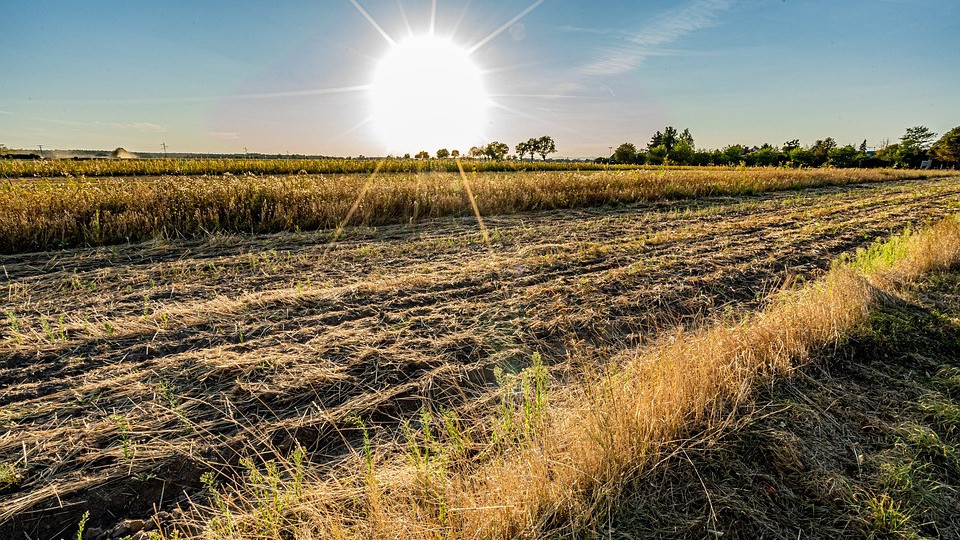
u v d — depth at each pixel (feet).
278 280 17.12
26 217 21.35
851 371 10.37
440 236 25.99
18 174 74.49
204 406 9.11
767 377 9.68
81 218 22.88
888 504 6.77
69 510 6.78
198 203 26.40
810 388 9.62
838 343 11.05
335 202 29.68
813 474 7.32
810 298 13.32
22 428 8.21
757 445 7.86
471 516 5.93
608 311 14.53
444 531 5.91
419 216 32.65
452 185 38.88
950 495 7.00
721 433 7.86
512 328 13.07
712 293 16.60
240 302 13.91
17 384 9.52
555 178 45.62
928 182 84.69
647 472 7.11
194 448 7.98
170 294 15.28
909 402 9.16
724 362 9.78
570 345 12.33
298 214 28.04
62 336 11.53
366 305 14.40
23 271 17.46
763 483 7.18
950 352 11.25
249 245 22.65
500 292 15.98
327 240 24.30
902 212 36.73
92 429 8.23
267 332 12.32
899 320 12.42
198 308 13.41
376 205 30.83
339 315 13.52
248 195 28.48
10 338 11.44
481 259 20.47
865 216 34.47
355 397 9.65
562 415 8.37
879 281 15.58
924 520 6.55
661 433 7.65
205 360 10.47
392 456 8.05
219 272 17.88
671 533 6.31
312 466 7.90
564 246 23.08
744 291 17.01
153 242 22.11
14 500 6.76
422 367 10.92
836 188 67.05
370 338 12.01
